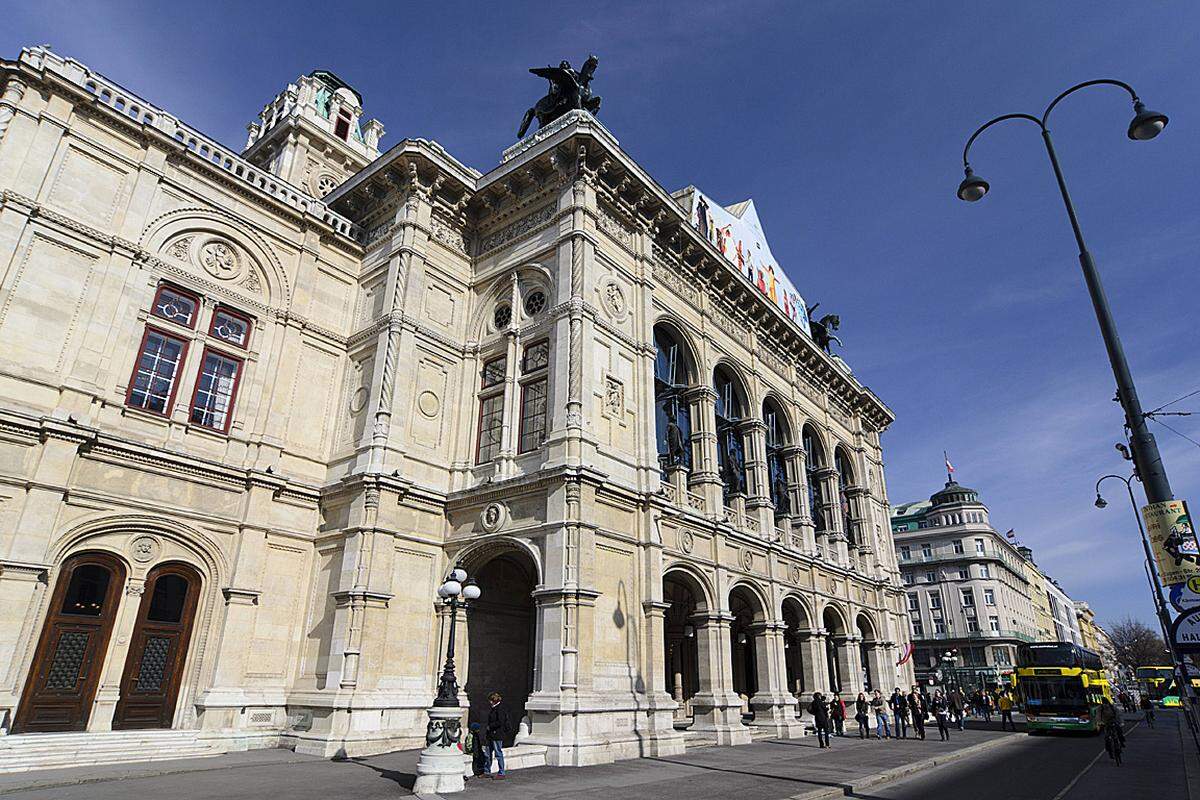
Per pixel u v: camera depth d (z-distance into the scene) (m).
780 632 29.47
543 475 21.14
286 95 38.72
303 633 22.31
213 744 19.34
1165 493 9.88
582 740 18.42
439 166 26.81
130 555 19.75
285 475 23.33
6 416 17.67
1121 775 20.20
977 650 82.88
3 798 12.77
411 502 22.98
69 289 19.86
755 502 31.09
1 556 17.17
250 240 24.81
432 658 22.28
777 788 15.23
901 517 96.44
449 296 27.02
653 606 22.27
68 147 20.70
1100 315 10.88
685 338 29.77
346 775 15.85
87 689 18.44
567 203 25.52
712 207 35.84
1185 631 9.41
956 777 19.23
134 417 20.67
